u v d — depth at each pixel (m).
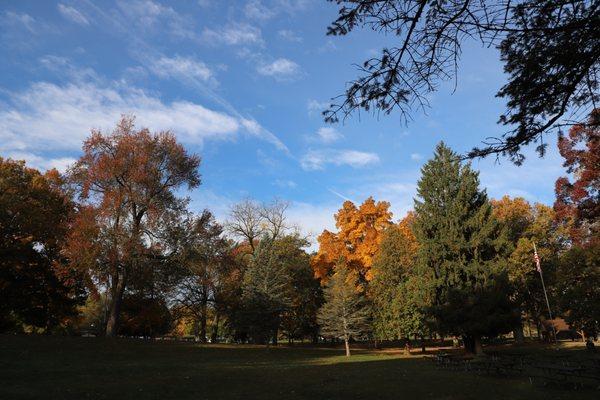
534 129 6.67
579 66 5.86
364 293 47.19
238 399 14.29
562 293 29.55
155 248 32.41
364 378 19.58
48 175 43.00
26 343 26.17
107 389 14.94
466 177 34.91
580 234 32.84
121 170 31.89
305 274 53.66
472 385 16.95
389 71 6.00
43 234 36.59
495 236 34.25
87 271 30.33
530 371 20.78
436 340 56.94
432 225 34.97
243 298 41.34
